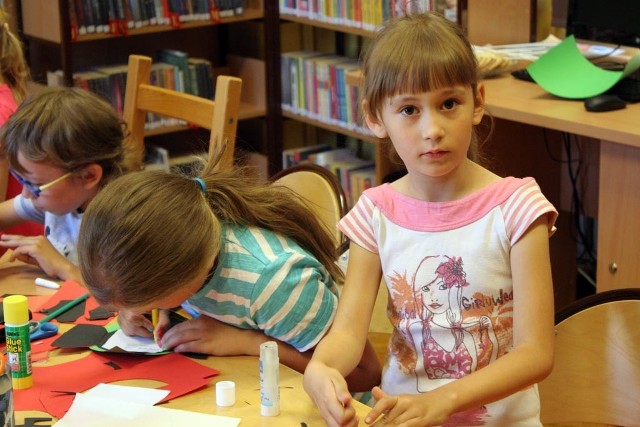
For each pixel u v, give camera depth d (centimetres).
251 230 153
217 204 151
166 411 127
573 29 294
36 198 194
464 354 137
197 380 136
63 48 358
